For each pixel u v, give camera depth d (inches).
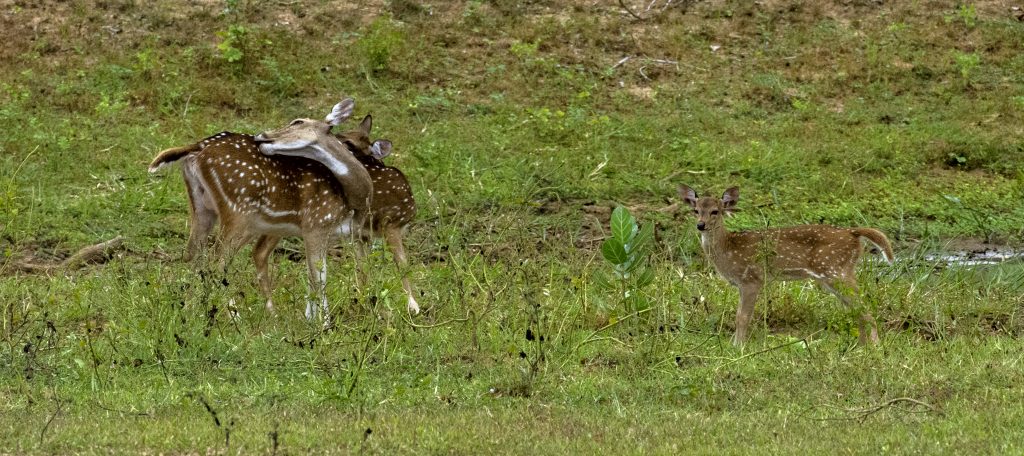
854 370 424.8
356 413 373.4
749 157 780.0
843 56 965.2
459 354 450.9
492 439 347.9
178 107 817.5
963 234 695.1
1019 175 774.5
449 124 823.7
